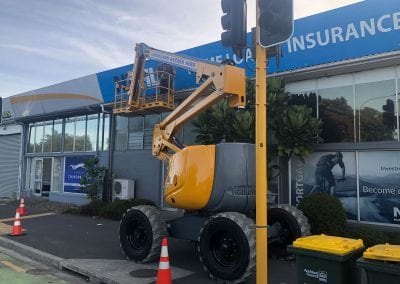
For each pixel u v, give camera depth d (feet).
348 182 36.06
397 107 33.94
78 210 53.11
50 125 74.64
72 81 63.98
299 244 14.84
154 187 52.54
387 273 12.48
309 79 39.09
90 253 29.53
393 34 32.30
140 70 40.65
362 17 33.73
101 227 41.98
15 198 76.54
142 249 26.05
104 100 58.80
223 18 17.71
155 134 31.14
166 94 46.03
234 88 24.12
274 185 40.47
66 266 26.09
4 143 86.58
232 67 24.27
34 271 25.86
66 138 70.18
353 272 14.42
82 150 66.28
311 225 30.99
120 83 54.03
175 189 25.29
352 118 36.29
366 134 35.42
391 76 34.50
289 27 15.76
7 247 33.65
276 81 36.73
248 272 20.51
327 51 35.86
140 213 26.12
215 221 21.94
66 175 68.80
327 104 37.88
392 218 33.47
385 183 34.06
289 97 39.01
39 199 72.54
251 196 24.85
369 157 35.12
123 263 26.21
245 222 21.01
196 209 24.94
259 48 17.25
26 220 47.50
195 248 30.60
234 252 21.54
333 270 13.98
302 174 38.83
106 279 22.76
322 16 36.01
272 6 15.76
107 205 50.55
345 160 36.42
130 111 43.83
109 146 59.62
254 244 20.48
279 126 35.63
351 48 34.47
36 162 77.61
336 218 30.89
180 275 23.49
